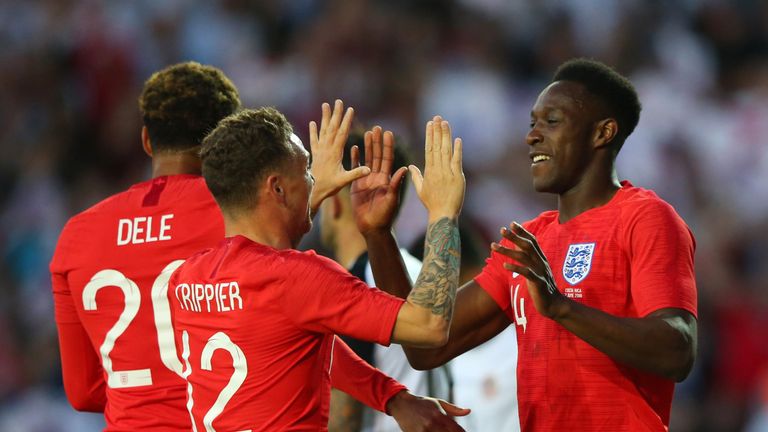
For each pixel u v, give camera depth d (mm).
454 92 43562
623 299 12227
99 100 45594
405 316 11586
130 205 13578
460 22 46188
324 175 13391
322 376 12172
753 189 40969
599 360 12305
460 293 13664
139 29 47156
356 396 13375
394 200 13312
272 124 12266
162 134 13797
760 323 36562
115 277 13305
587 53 45250
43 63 46969
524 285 12992
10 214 43125
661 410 12438
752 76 45281
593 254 12414
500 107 43469
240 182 12141
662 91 42812
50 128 45594
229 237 12344
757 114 42500
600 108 12820
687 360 11508
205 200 13406
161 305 13125
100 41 46281
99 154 44906
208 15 47656
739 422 34750
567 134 12758
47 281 40281
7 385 37000
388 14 45938
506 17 46438
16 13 48500
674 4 46719
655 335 11344
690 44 45906
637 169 40406
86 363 13961
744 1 47250
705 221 39781
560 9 46219
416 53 45219
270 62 46344
